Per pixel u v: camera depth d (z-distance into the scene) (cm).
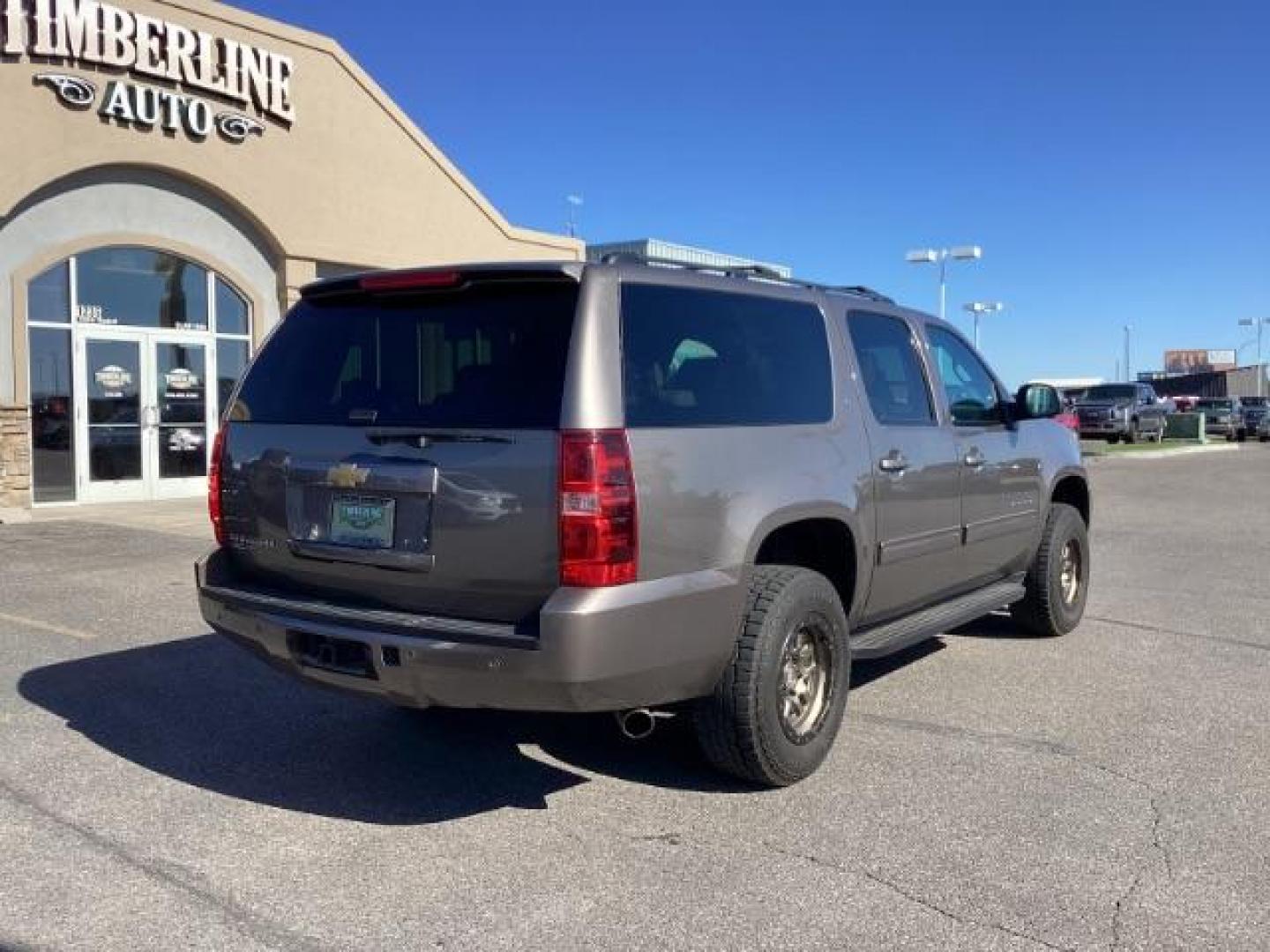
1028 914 357
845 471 496
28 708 572
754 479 442
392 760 500
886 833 420
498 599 398
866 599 526
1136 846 408
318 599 445
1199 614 831
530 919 354
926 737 532
